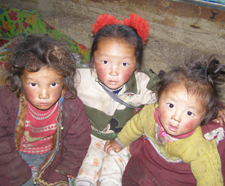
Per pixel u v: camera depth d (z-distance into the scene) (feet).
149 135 3.74
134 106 4.30
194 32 6.52
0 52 4.57
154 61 6.58
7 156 3.43
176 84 2.97
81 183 3.76
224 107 3.75
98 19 3.67
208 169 3.15
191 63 3.19
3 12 7.68
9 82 3.22
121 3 7.28
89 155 4.13
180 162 3.57
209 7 6.10
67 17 8.18
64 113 3.63
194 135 3.23
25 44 2.99
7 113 3.33
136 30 3.59
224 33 6.19
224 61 6.01
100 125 4.30
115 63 3.37
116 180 3.82
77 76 4.03
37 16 7.44
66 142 3.94
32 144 3.76
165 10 6.63
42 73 2.85
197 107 2.89
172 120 2.98
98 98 4.11
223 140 3.51
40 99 3.00
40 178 3.58
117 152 4.21
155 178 3.79
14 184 3.51
